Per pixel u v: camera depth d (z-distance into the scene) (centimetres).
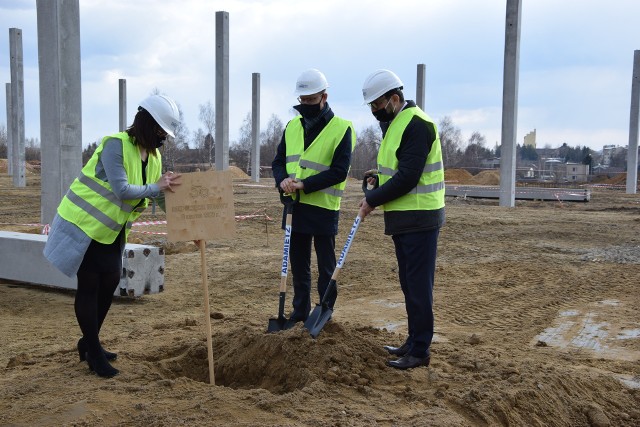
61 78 1065
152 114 460
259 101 3997
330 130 563
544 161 8556
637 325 747
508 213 2170
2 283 935
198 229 470
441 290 951
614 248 1396
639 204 2634
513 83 2380
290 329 510
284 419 391
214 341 540
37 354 568
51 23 1055
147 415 392
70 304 820
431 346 595
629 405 488
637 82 3278
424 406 424
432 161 495
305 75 556
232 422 386
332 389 439
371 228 1745
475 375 483
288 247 543
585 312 813
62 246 454
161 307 812
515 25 2336
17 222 1798
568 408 460
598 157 9044
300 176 562
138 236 1448
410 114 492
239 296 891
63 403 412
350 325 626
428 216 493
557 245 1442
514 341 673
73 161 1087
